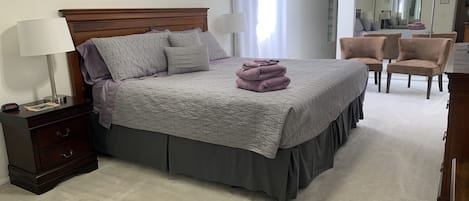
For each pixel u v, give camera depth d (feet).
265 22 18.01
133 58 9.87
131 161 9.59
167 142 8.54
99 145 9.91
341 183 8.07
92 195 7.88
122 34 10.98
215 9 15.65
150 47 10.43
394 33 18.43
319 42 26.04
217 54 13.20
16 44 8.54
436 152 9.59
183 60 10.43
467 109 5.71
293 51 21.67
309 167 7.88
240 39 17.07
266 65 8.02
